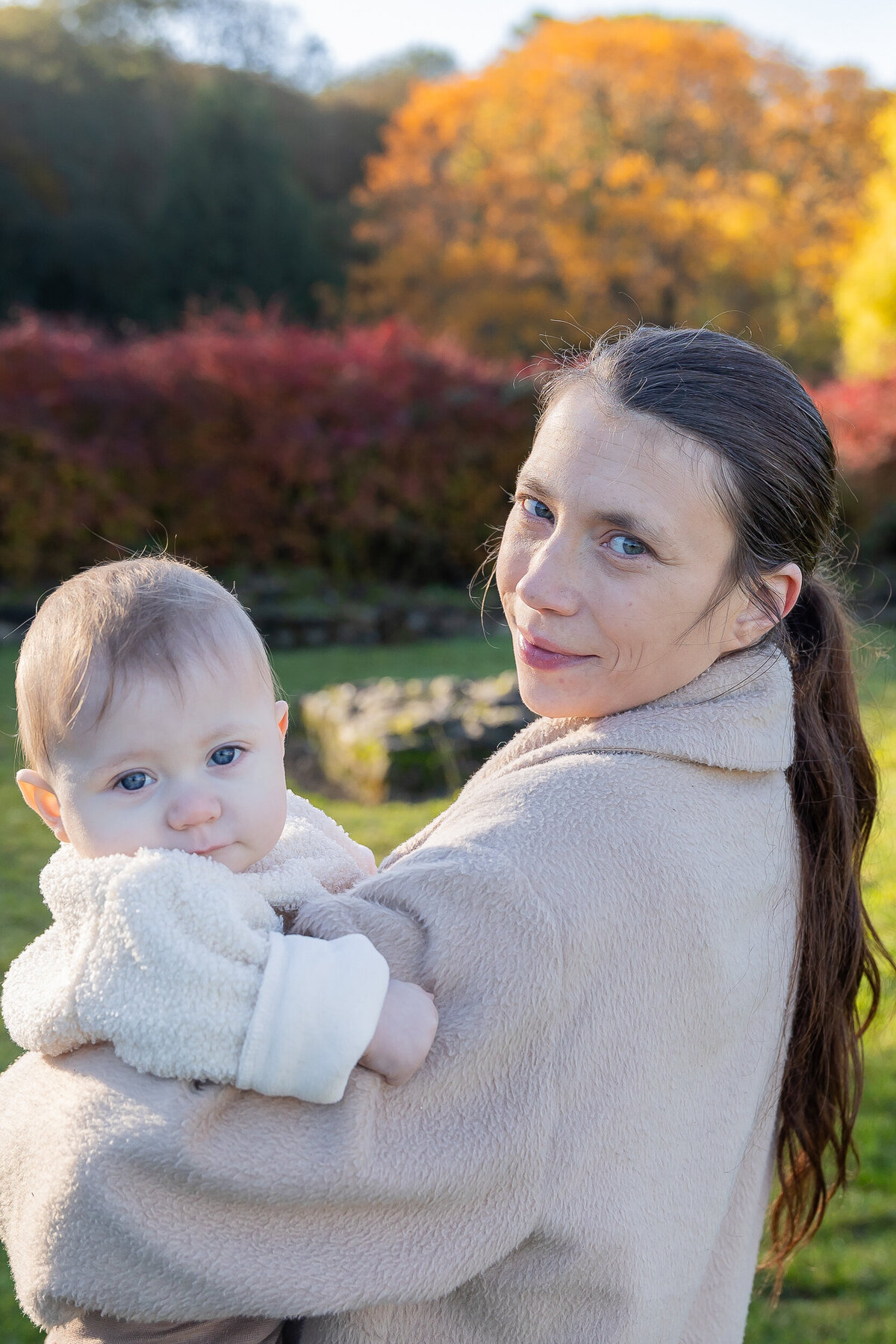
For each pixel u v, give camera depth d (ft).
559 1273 3.09
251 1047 2.90
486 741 20.62
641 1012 3.14
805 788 4.15
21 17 115.96
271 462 37.73
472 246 100.37
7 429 34.86
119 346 41.83
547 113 105.60
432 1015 2.97
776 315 100.32
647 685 3.54
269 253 84.94
